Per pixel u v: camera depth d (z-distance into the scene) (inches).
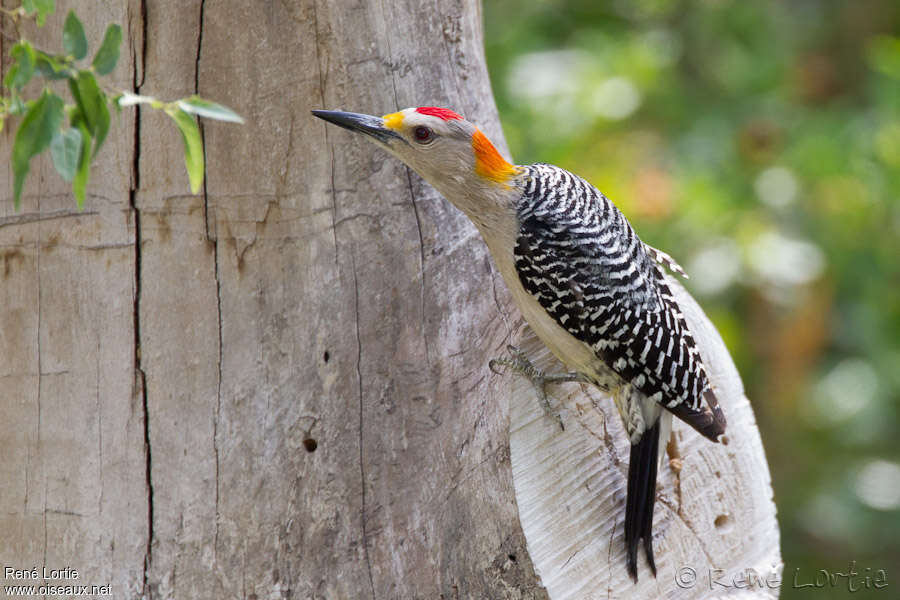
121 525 308.7
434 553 312.5
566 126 562.6
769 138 591.2
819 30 663.8
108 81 298.0
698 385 317.1
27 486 313.4
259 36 298.0
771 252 542.6
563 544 303.0
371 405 308.3
